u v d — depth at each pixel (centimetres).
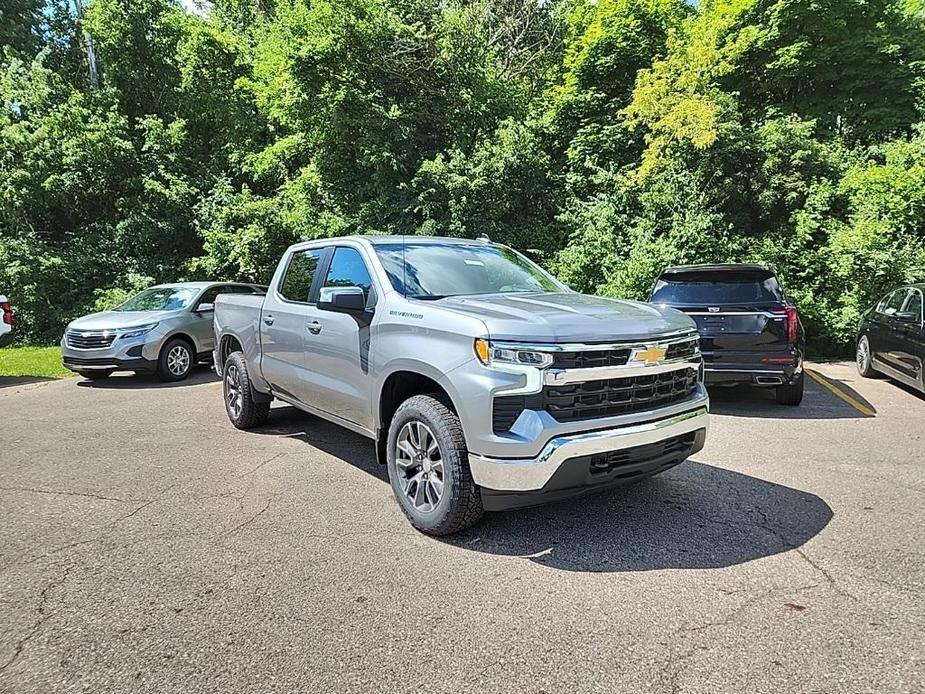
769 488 457
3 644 271
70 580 328
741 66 1599
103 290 1595
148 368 970
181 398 856
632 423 350
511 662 254
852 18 1550
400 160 1518
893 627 274
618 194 1413
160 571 337
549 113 1652
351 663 254
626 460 354
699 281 730
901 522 392
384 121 1509
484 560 347
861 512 409
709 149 1331
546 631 276
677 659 254
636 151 1562
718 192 1342
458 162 1443
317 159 1608
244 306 623
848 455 541
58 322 1581
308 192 1628
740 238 1261
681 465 514
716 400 784
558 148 1666
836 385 888
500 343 336
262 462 538
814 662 250
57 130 1625
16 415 747
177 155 1784
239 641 271
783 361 681
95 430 664
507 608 296
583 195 1546
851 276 1172
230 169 1889
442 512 365
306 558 351
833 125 1526
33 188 1631
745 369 689
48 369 1133
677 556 348
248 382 628
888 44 1498
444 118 1608
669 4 1664
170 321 999
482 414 338
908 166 1241
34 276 1568
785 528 384
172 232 1712
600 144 1577
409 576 329
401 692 236
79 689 240
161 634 277
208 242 1605
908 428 637
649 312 405
